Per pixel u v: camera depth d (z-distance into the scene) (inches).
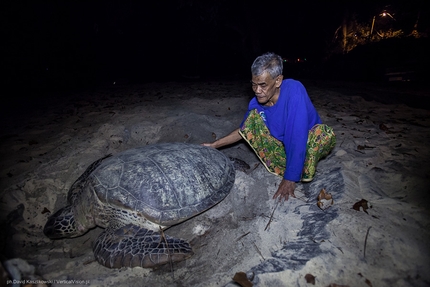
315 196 103.4
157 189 95.3
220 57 732.7
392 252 73.1
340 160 128.3
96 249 89.5
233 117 205.6
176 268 86.9
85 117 219.6
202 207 100.0
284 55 766.5
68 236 101.4
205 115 201.3
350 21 855.1
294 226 90.1
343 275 68.4
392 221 84.3
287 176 96.7
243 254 85.9
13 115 243.8
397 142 151.6
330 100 275.1
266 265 74.8
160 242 90.4
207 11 463.5
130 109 234.7
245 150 161.8
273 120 100.8
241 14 573.0
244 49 595.5
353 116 210.7
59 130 194.5
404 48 555.2
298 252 77.1
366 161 126.0
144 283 81.0
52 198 122.0
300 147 92.3
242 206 109.4
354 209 89.7
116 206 93.6
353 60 605.6
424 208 90.4
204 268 85.0
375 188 104.1
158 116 202.8
